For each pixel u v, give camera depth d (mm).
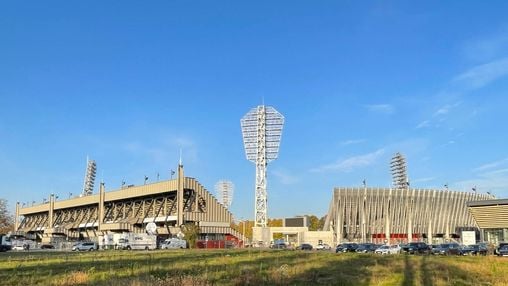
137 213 136125
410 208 154875
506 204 102188
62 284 25828
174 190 119500
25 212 194000
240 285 25328
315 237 143125
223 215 126750
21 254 72938
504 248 70625
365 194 150375
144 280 23781
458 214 163250
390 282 27500
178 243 103125
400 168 181125
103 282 24344
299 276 29766
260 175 130875
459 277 30938
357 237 149625
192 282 23391
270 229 132250
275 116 131250
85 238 145000
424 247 79250
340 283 26922
